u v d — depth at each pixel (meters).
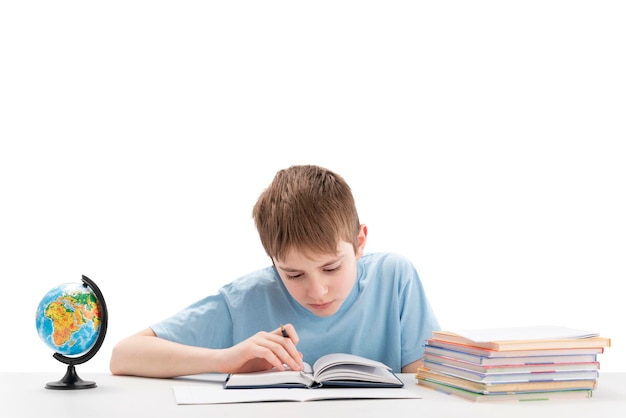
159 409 1.63
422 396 1.81
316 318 2.41
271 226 2.07
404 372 2.44
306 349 2.41
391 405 1.68
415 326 2.45
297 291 2.10
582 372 1.82
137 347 2.14
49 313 1.87
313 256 2.02
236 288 2.47
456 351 1.85
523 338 1.80
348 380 1.86
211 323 2.42
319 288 2.05
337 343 2.42
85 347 1.91
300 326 2.41
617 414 1.63
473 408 1.67
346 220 2.09
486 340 1.77
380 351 2.46
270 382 1.87
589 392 1.83
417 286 2.49
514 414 1.61
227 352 2.00
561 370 1.80
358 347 2.43
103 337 1.93
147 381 2.04
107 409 1.63
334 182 2.18
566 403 1.75
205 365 2.02
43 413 1.60
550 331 1.93
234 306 2.43
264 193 2.21
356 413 1.59
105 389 1.90
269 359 1.94
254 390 1.83
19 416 1.57
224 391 1.82
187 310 2.43
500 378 1.75
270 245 2.09
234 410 1.61
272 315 2.42
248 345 1.97
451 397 1.81
